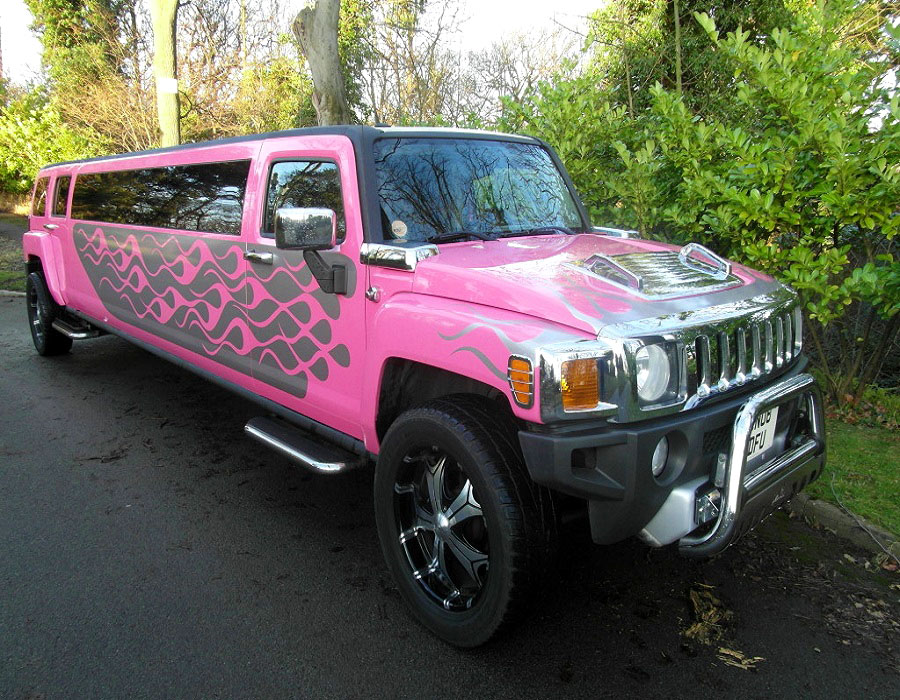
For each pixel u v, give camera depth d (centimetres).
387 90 1566
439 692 248
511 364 232
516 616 245
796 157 473
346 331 317
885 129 430
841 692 249
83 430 507
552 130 610
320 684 252
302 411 364
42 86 2162
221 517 378
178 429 511
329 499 402
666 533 245
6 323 870
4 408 553
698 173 507
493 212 354
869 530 346
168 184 455
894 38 455
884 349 491
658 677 256
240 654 268
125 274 515
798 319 308
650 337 232
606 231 397
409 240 313
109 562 331
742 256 511
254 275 371
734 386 259
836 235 479
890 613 294
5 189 1931
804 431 293
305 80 1767
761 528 363
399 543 286
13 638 275
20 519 372
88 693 246
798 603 302
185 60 1811
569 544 344
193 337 445
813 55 466
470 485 262
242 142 389
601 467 231
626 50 888
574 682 254
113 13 2136
